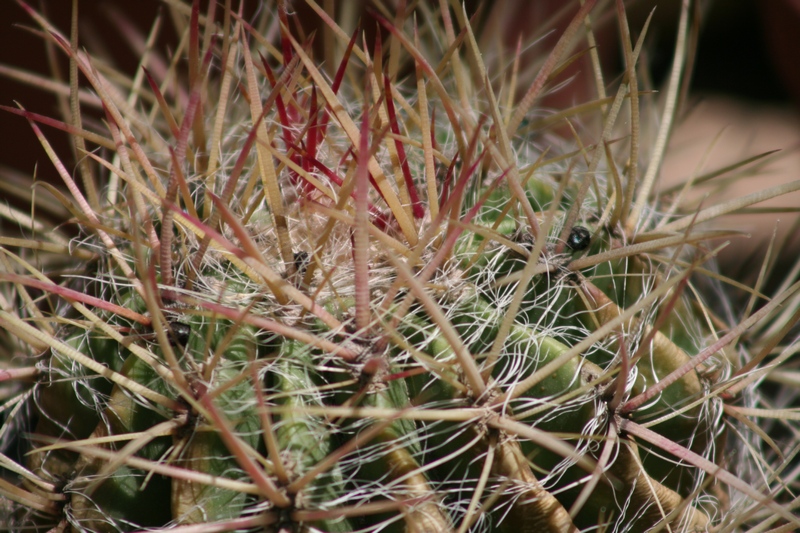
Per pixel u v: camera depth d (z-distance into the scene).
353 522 0.40
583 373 0.41
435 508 0.40
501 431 0.40
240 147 0.46
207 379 0.40
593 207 0.45
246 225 0.42
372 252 0.42
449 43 0.44
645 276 0.43
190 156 0.44
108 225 0.44
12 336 0.46
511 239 0.43
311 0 0.42
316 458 0.40
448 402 0.40
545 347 0.41
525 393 0.41
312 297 0.40
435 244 0.42
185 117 0.40
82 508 0.41
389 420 0.39
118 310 0.41
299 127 0.44
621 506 0.42
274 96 0.41
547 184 0.45
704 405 0.43
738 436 0.45
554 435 0.40
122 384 0.40
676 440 0.42
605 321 0.42
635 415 0.42
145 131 0.46
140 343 0.41
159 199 0.41
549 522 0.40
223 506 0.40
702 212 0.44
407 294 0.40
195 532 0.39
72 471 0.42
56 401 0.42
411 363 0.41
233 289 0.41
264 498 0.40
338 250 0.42
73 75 0.43
